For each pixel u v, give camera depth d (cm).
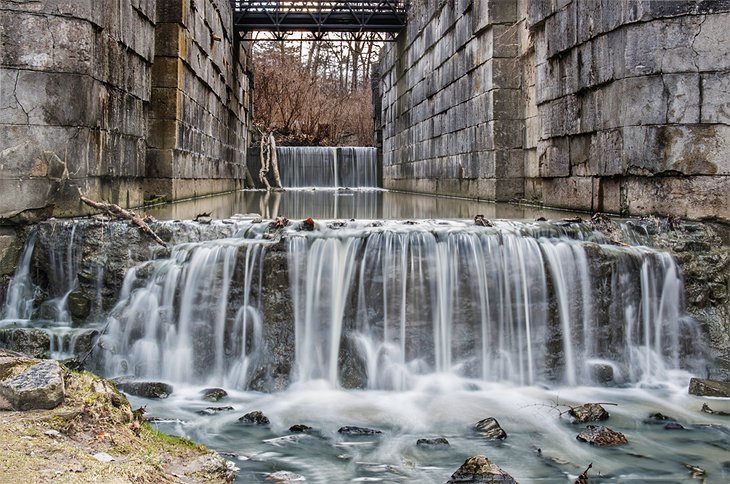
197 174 1502
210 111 1703
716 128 838
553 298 724
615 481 469
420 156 2097
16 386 433
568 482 466
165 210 1070
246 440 528
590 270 733
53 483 339
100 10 861
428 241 711
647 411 619
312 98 3766
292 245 707
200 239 777
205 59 1584
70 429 415
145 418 545
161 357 705
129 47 993
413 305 700
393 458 498
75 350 694
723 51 830
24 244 792
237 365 696
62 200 825
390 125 2606
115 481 356
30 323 742
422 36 2050
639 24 879
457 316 707
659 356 744
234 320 704
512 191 1403
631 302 745
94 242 766
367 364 684
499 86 1389
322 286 701
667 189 872
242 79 2519
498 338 712
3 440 382
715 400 655
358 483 454
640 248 771
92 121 855
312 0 2330
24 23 802
